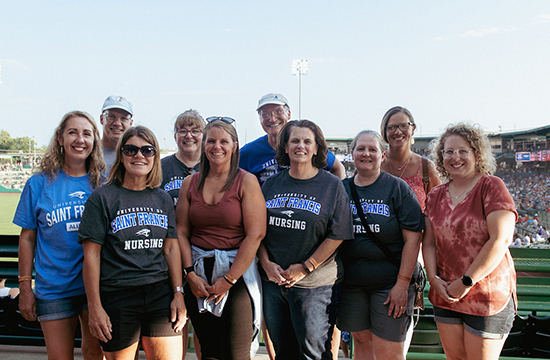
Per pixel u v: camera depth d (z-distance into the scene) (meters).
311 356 2.35
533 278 3.01
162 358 2.25
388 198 2.53
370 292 2.54
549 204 32.09
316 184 2.47
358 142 2.59
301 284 2.34
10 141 83.00
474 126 2.40
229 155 2.39
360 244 2.50
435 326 3.09
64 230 2.36
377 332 2.50
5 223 21.39
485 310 2.18
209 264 2.35
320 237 2.41
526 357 3.05
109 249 2.18
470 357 2.27
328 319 2.41
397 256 2.50
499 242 2.13
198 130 3.05
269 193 2.57
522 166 44.16
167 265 2.35
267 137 3.49
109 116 3.73
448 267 2.33
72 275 2.35
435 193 2.54
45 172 2.44
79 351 3.21
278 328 2.44
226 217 2.36
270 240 2.46
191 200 2.46
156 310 2.24
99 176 2.55
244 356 2.34
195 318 2.39
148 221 2.25
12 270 3.26
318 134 2.52
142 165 2.24
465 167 2.36
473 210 2.29
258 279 2.47
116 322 2.14
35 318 2.39
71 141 2.39
